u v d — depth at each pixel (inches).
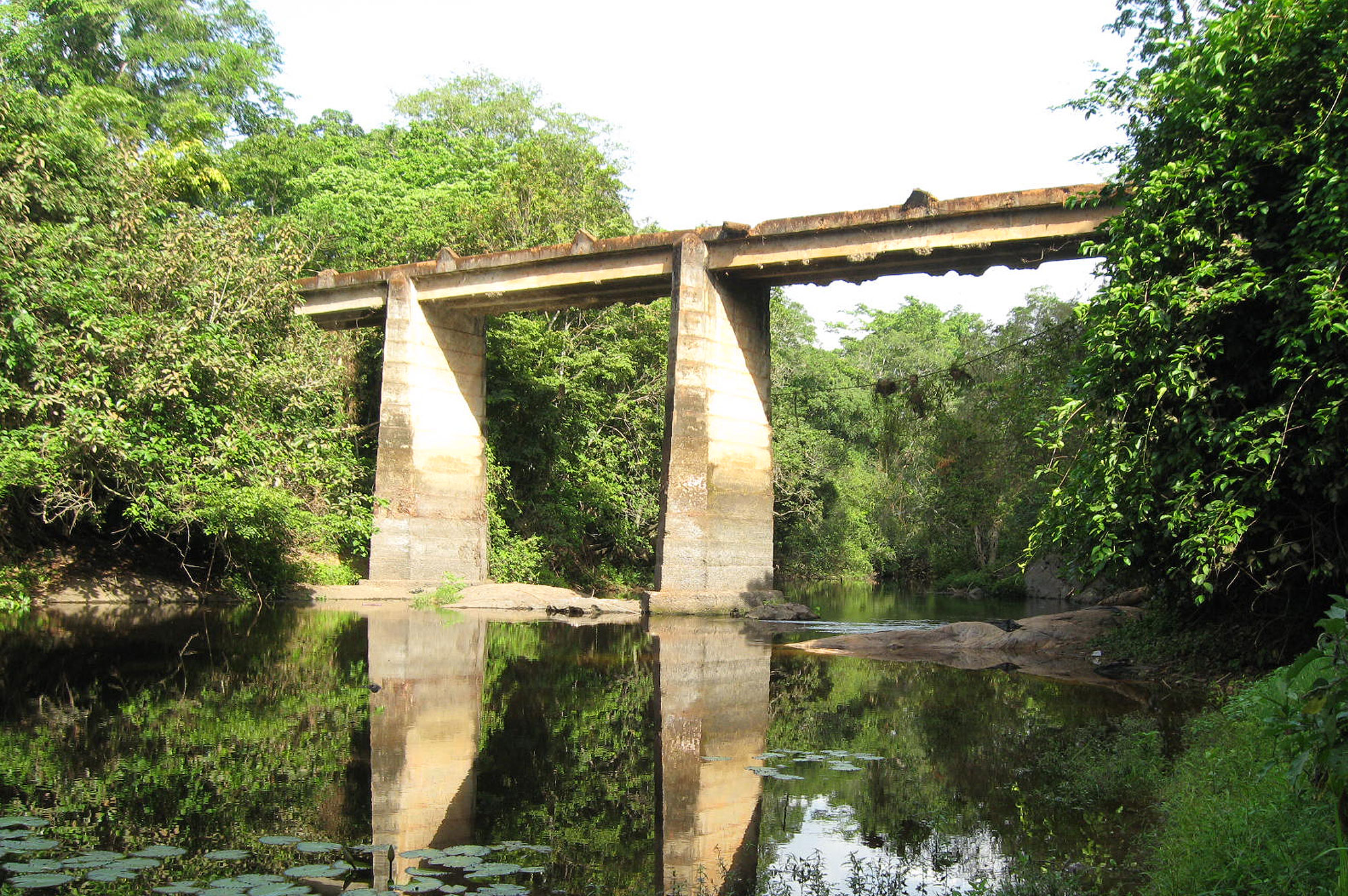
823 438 1633.9
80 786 241.6
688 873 196.5
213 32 1477.6
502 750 295.0
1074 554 449.7
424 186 1441.9
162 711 335.9
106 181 708.0
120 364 631.8
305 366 874.1
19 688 367.6
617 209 1291.8
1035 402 781.9
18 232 590.2
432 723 329.7
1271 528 376.2
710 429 845.8
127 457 599.2
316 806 231.9
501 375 1144.2
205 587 764.0
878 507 1606.8
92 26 1311.5
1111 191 478.6
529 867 195.9
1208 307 365.1
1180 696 408.2
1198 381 375.2
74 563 703.7
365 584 921.5
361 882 183.9
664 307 1269.7
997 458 1007.0
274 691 380.8
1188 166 388.8
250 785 248.1
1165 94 424.2
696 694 403.5
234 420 711.1
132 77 1354.6
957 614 918.4
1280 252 377.4
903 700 396.5
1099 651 543.5
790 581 1574.8
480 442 1055.0
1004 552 1285.7
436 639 575.8
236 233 821.2
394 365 989.2
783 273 835.4
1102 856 208.5
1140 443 391.9
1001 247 731.4
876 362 2054.6
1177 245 389.1
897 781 266.2
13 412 592.7
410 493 975.6
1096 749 299.9
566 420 1182.9
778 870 199.5
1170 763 275.7
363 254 1251.2
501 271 957.2
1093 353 424.2
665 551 826.2
